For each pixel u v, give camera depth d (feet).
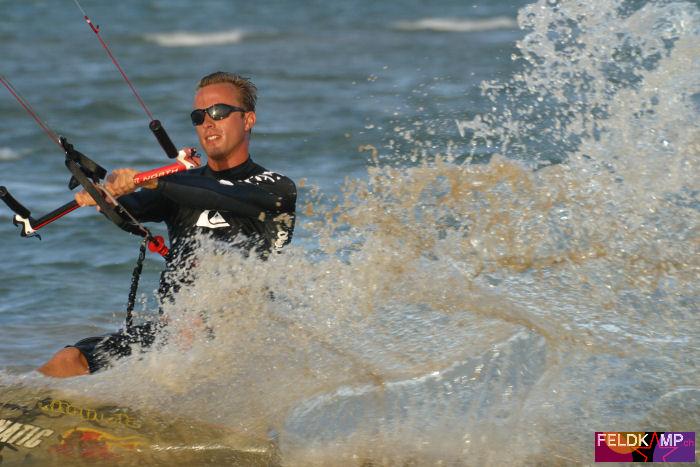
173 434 51.08
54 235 98.63
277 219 55.98
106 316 77.71
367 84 187.73
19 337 72.95
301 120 148.77
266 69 222.89
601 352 53.42
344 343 55.83
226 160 56.18
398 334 56.08
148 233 55.57
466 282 57.72
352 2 396.78
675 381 51.47
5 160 133.59
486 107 113.70
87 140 145.79
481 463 47.98
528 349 53.83
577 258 57.77
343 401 52.44
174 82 207.51
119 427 51.26
